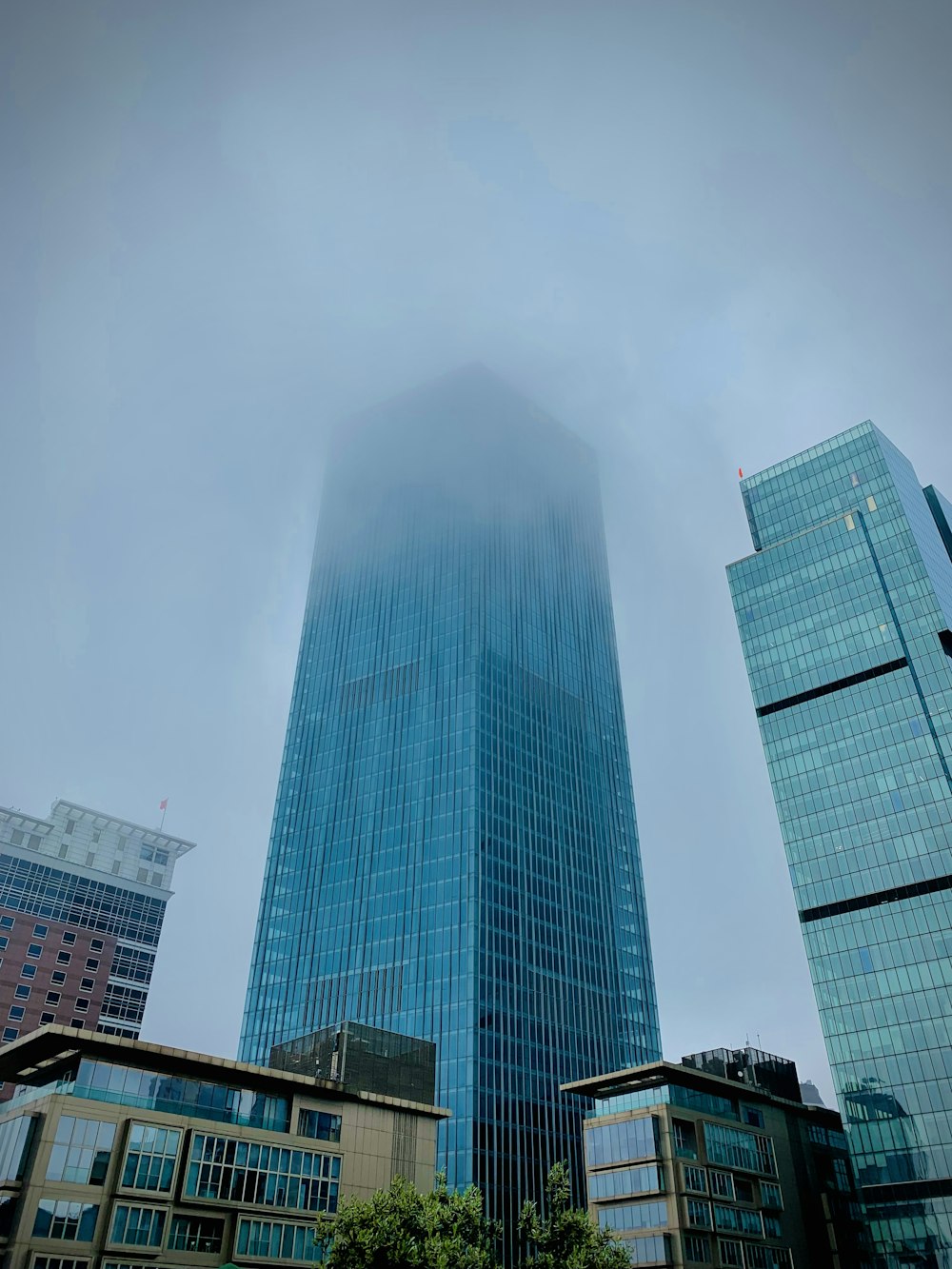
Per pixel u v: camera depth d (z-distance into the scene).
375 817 174.00
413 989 148.12
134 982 169.62
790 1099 125.19
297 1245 76.69
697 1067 129.12
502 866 160.50
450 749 172.62
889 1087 116.44
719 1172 102.81
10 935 157.38
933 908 123.00
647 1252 95.44
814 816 138.88
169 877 190.62
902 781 133.25
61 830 180.25
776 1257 102.62
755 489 177.62
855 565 153.62
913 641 141.88
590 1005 162.12
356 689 197.25
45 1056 78.12
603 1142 106.12
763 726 151.12
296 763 195.38
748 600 164.00
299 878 176.88
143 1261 68.12
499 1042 141.12
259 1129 79.62
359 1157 84.81
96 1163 69.56
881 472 160.75
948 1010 116.31
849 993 124.88
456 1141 129.12
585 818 186.88
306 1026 156.00
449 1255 58.78
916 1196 109.31
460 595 195.38
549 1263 65.75
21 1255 63.31
